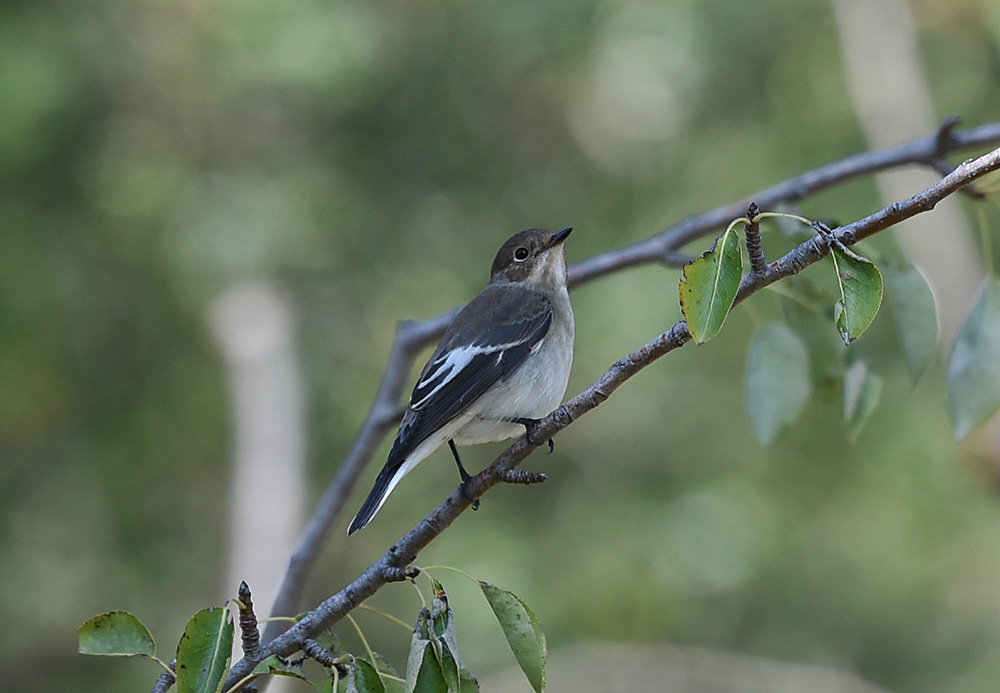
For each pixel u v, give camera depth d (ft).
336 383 45.52
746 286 14.11
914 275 20.02
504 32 44.98
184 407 46.11
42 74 42.37
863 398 20.97
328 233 45.83
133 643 13.97
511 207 47.21
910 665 42.22
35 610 43.83
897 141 41.37
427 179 47.65
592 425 44.98
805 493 44.14
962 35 44.68
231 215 44.57
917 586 42.75
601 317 42.75
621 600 42.45
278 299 45.29
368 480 45.06
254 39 43.60
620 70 44.21
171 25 43.93
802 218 13.78
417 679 13.33
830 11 43.16
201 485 45.96
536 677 13.98
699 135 44.83
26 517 44.73
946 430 42.32
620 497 44.06
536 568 42.86
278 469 40.27
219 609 13.16
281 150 47.03
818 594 42.91
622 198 45.91
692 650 42.06
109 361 45.75
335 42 43.52
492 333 23.06
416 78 46.75
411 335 24.93
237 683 13.46
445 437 22.68
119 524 45.19
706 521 42.98
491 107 47.19
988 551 42.16
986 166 13.55
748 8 43.24
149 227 45.21
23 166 43.52
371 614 43.60
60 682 43.62
